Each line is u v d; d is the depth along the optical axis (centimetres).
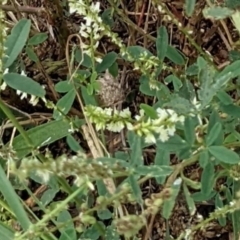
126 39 52
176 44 50
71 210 47
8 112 38
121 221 28
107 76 47
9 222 40
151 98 50
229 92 44
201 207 48
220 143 35
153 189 48
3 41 36
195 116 35
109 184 41
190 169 46
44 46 53
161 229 47
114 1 48
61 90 43
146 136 33
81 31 42
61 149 52
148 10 51
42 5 51
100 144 45
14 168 29
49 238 37
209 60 42
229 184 40
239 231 39
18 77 37
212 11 33
